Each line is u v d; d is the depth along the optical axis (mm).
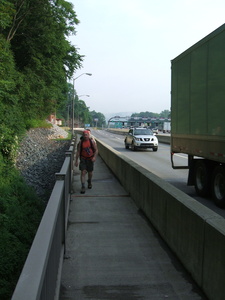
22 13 30531
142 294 4004
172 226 5238
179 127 11117
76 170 14719
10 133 20609
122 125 149500
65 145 41531
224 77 7758
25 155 29953
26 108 30750
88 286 4211
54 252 3350
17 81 26656
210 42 8555
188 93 10234
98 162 18016
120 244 5676
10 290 6230
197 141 9602
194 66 9711
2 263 6867
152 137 28172
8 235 8391
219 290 3465
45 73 33312
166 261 4957
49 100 38188
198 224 4094
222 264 3398
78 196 9375
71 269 4707
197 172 9977
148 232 6281
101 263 4906
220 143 8070
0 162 15945
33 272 2166
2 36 26203
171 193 5414
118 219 7129
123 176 10727
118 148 32156
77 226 6648
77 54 41344
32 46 32438
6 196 12008
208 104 8758
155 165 17688
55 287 3557
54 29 33219
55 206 3793
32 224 10742
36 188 16938
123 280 4371
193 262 4277
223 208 8320
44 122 61906
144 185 7457
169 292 4043
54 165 25000
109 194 9641
